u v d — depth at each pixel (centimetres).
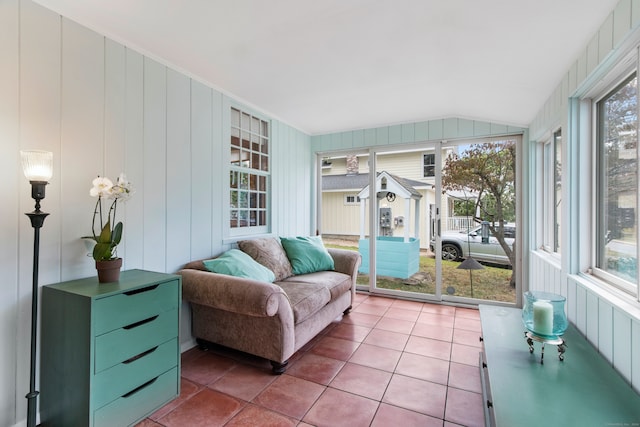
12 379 153
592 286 172
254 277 244
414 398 183
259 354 214
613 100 171
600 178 185
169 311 182
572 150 196
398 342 260
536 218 315
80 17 176
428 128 374
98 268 168
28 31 158
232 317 224
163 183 231
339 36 197
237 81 268
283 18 178
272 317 206
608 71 160
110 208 197
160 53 220
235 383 199
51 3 164
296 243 327
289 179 398
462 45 199
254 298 190
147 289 171
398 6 165
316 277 294
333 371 213
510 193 351
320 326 259
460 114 348
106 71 194
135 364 162
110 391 150
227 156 294
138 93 213
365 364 223
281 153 382
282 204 383
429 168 393
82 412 144
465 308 352
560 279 216
